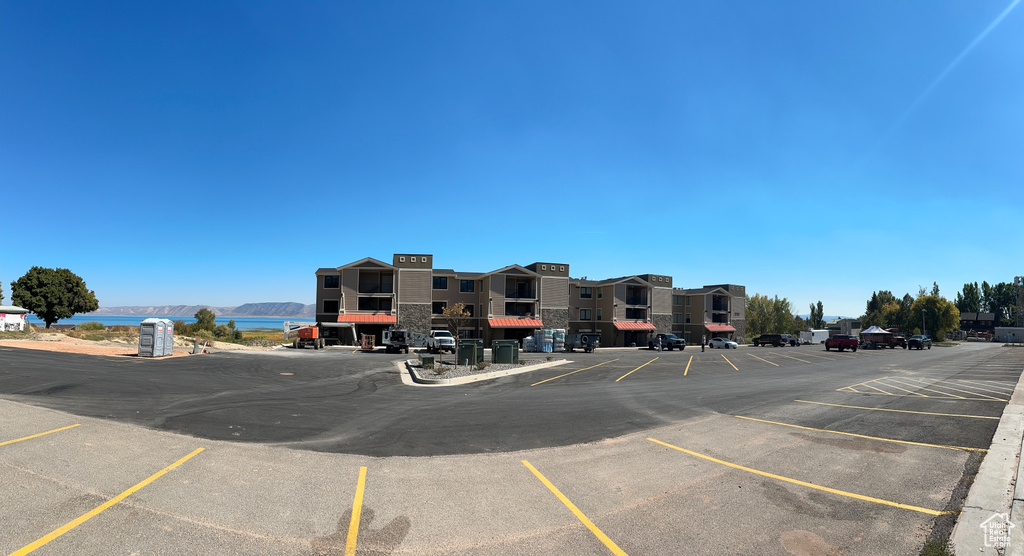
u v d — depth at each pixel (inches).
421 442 367.2
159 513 217.8
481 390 691.4
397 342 1600.6
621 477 286.4
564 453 338.6
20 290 2314.2
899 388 706.2
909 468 303.3
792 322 3683.6
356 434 390.6
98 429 363.3
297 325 2263.8
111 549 182.9
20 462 274.5
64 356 981.2
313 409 506.0
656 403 563.5
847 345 1948.8
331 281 2102.6
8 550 178.9
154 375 762.2
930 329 3489.2
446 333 1759.4
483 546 195.6
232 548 188.1
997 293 4813.0
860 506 240.8
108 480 256.1
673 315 2859.3
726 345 2379.4
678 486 270.8
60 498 229.1
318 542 196.2
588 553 190.2
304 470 289.1
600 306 2546.8
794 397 611.5
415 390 690.2
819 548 195.9
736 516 228.5
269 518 217.9
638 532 210.4
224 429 391.2
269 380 774.5
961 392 657.0
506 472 293.9
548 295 2299.5
